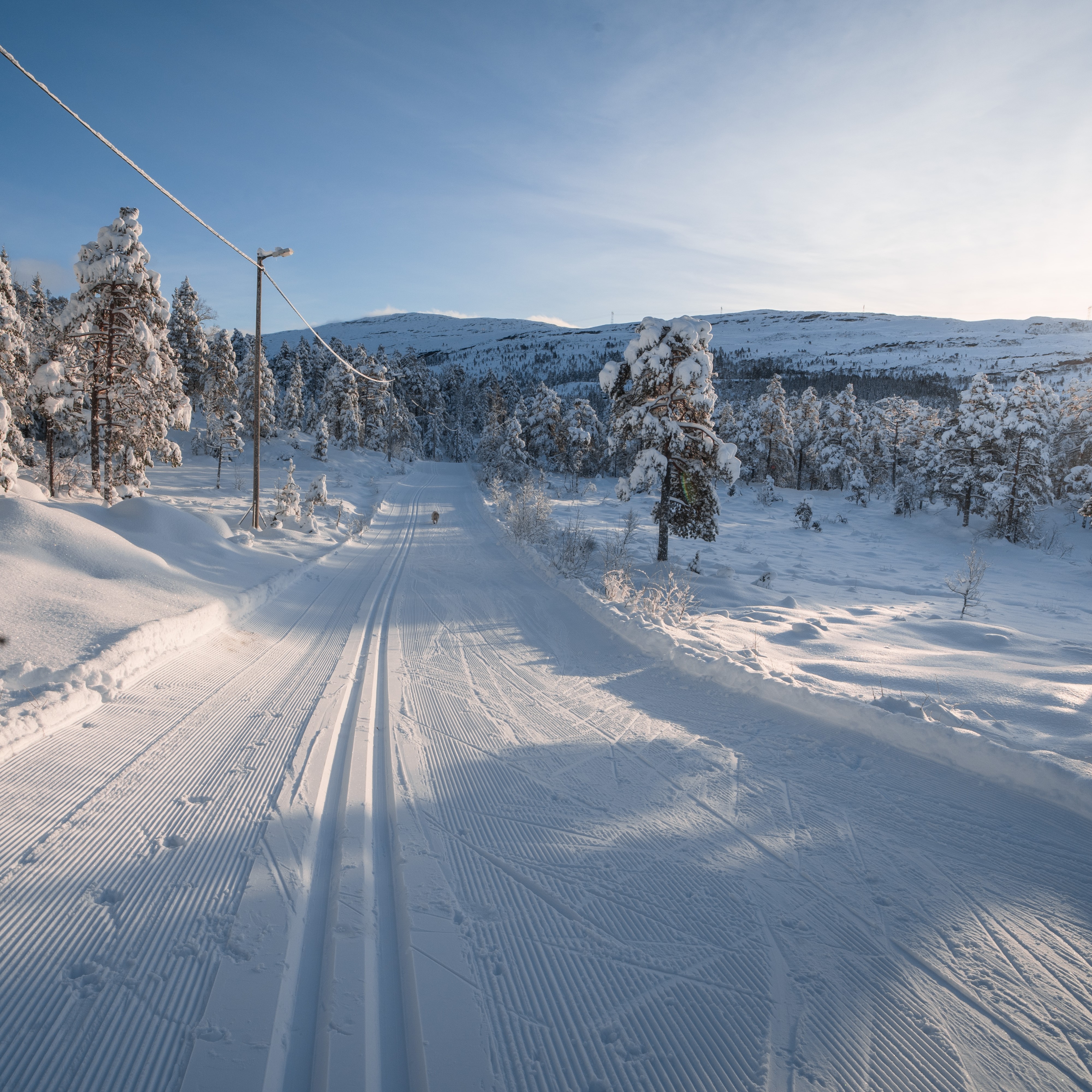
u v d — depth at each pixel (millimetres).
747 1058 2613
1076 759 5148
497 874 3891
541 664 8953
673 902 3658
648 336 18859
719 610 13219
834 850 4215
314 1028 2693
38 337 30672
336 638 10062
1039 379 39969
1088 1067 2596
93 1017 2645
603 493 51406
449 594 14258
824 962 3199
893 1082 2514
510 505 30250
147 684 6547
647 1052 2629
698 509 19750
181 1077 2391
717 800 4910
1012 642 10930
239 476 43625
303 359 87500
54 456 22875
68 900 3363
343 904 3490
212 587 10789
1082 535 36281
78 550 8969
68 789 4469
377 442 68375
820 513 44812
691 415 19484
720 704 7141
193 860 3818
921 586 20656
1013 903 3668
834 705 6402
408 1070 2496
